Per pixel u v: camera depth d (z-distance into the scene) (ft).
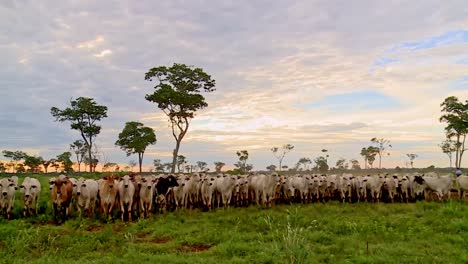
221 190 75.20
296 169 295.07
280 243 42.50
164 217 64.23
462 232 49.21
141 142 193.98
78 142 258.16
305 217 60.13
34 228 54.70
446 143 204.03
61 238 48.39
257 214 63.93
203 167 289.53
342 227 52.85
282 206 75.15
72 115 192.95
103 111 200.34
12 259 38.96
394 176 83.61
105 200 63.41
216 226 56.18
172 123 162.91
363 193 85.05
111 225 58.13
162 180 72.38
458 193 84.17
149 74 159.33
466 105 165.17
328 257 38.86
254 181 78.64
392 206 73.67
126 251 42.83
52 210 67.21
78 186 64.08
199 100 157.99
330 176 89.15
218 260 38.42
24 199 64.49
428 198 84.43
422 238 47.14
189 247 45.75
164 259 38.50
